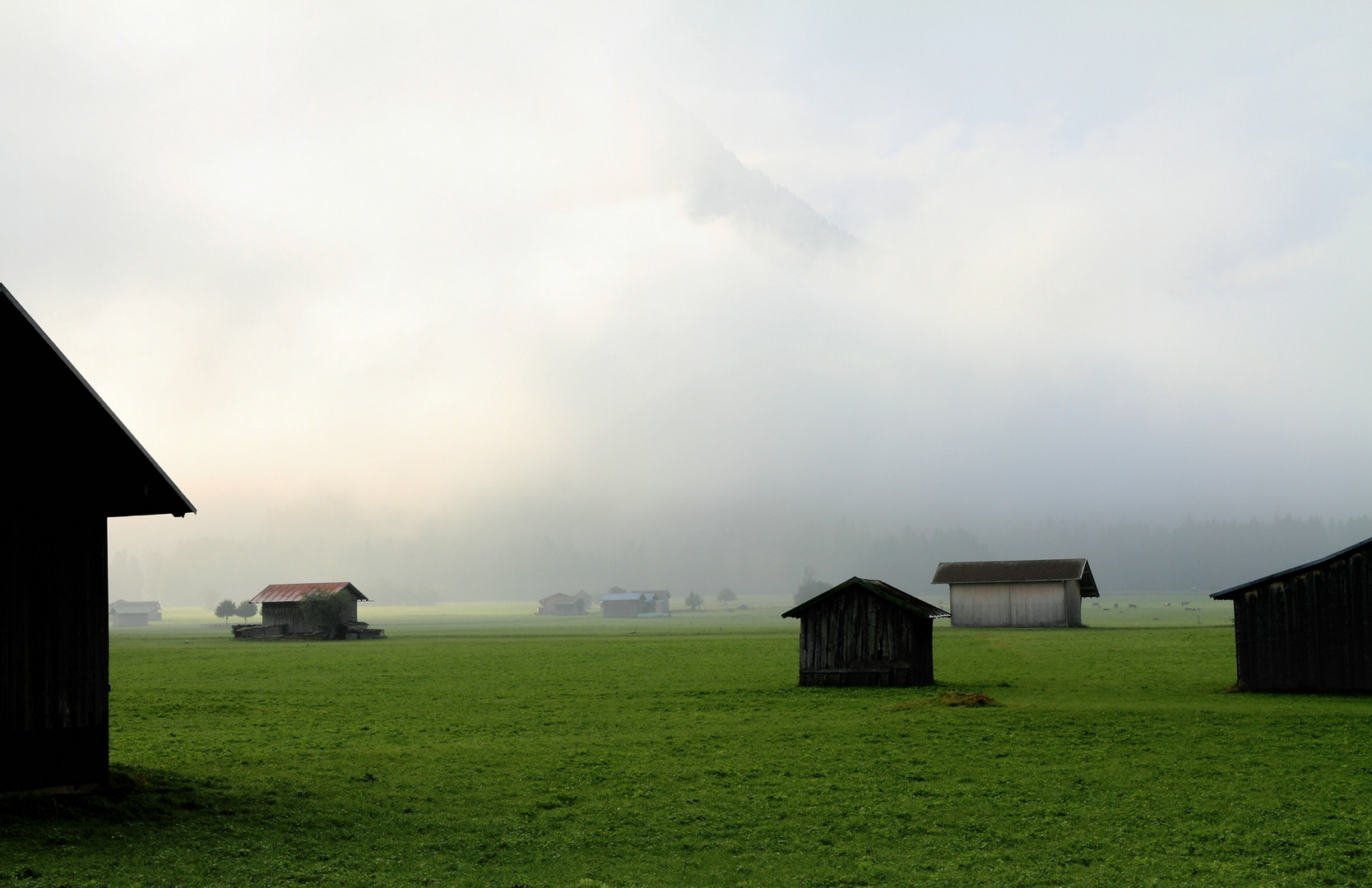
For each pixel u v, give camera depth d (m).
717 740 38.25
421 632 164.75
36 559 24.05
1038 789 28.83
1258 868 21.12
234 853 21.97
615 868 21.88
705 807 27.28
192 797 26.81
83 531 25.19
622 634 141.62
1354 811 25.55
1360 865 21.12
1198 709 43.38
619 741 38.47
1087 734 37.59
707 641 110.06
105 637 25.70
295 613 138.38
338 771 32.03
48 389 24.34
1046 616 132.12
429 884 20.56
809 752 35.28
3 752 23.16
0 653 23.16
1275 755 32.81
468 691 58.34
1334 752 32.84
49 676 24.22
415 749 36.81
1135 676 61.53
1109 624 158.00
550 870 21.73
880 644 56.38
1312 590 48.44
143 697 55.75
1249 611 49.84
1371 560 47.16
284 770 32.28
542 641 116.50
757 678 63.84
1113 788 28.75
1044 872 21.22
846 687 56.34
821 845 23.66
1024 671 66.75
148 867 20.52
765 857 22.77
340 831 24.41
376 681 66.19
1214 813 25.64
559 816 26.44
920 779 30.56
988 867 21.72
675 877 21.28
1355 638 47.25
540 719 45.38
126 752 36.28
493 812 26.89
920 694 51.53
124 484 25.94
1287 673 48.66
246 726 44.03
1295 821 24.75
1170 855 22.19
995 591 135.25
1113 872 21.08
